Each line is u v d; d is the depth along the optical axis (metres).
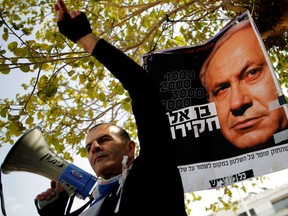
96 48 1.74
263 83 3.57
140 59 3.90
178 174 1.75
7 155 2.32
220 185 3.35
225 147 3.48
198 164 3.44
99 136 2.09
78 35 1.78
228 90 3.66
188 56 3.88
